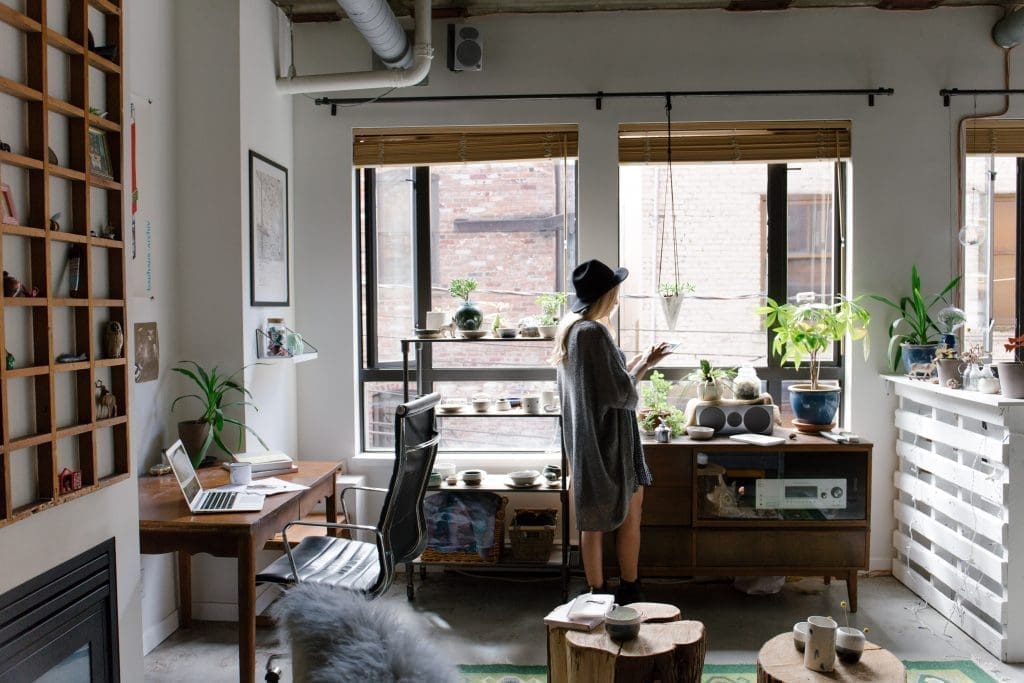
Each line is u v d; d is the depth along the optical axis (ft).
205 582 10.95
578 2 12.12
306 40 12.62
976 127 12.36
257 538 8.21
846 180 12.66
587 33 12.50
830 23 12.35
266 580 8.53
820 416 11.62
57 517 5.88
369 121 12.69
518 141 12.65
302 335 12.85
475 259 13.26
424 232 13.25
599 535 10.42
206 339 10.89
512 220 13.20
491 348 13.23
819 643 6.57
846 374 12.64
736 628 10.55
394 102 12.64
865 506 10.97
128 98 6.93
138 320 9.87
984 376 10.24
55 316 5.97
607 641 6.97
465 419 13.33
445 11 12.27
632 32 12.46
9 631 5.33
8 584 5.36
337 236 12.76
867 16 12.32
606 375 9.89
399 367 13.35
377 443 13.33
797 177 12.94
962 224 12.36
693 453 11.05
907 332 12.43
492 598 11.66
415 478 9.13
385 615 4.55
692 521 11.09
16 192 5.52
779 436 11.46
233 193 10.80
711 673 9.21
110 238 6.53
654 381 12.08
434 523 11.59
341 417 12.84
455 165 12.91
